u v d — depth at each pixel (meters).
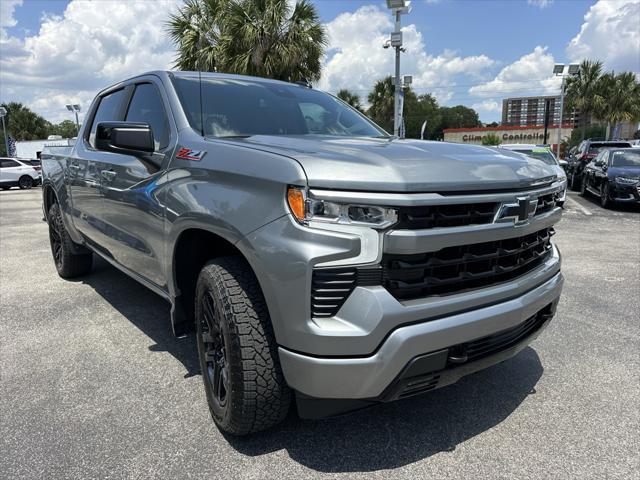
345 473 2.27
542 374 3.25
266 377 2.22
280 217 2.07
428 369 2.12
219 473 2.25
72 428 2.60
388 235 2.00
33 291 4.99
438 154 2.33
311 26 14.26
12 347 3.63
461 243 2.13
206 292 2.51
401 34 12.58
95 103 4.50
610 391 3.03
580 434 2.58
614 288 5.21
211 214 2.36
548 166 2.81
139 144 2.78
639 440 2.53
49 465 2.30
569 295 4.98
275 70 14.23
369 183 1.98
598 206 13.32
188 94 3.21
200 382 3.10
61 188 4.80
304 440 2.50
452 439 2.53
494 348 2.40
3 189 24.94
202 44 14.65
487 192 2.23
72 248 5.12
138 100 3.60
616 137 42.94
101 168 3.73
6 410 2.78
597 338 3.86
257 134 3.08
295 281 2.00
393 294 2.04
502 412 2.79
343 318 2.01
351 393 2.04
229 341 2.25
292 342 2.06
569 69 24.19
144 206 3.04
